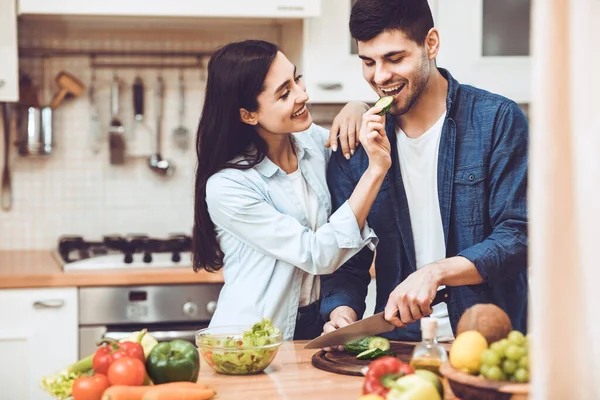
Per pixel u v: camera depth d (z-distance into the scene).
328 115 4.16
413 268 2.42
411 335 2.47
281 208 2.42
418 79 2.23
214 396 1.81
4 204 4.10
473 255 2.15
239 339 2.02
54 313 3.43
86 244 3.88
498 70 3.74
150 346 2.01
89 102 4.13
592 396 1.24
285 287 2.43
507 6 3.73
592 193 1.24
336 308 2.35
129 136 4.16
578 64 1.23
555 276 1.22
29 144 4.06
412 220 2.42
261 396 1.80
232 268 2.49
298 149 2.51
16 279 3.39
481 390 1.60
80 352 3.47
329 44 3.71
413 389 1.53
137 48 4.14
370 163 2.24
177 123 4.20
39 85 4.08
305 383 1.91
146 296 3.51
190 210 4.23
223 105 2.37
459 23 3.71
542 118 1.21
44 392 3.43
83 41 4.10
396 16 2.18
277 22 3.98
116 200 4.18
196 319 3.55
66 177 4.14
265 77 2.32
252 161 2.42
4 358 3.40
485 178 2.31
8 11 3.50
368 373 1.65
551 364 1.23
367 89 3.75
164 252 3.81
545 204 1.22
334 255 2.27
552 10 1.20
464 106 2.35
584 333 1.23
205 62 4.19
